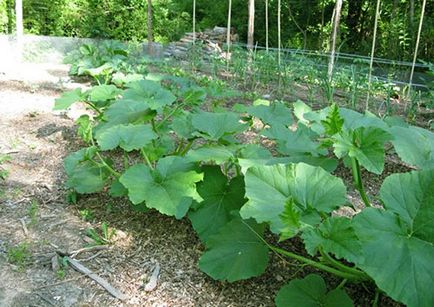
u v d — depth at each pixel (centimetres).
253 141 418
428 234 179
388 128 253
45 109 514
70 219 280
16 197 304
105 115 345
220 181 262
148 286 222
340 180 200
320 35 1451
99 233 266
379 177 361
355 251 167
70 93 383
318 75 669
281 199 194
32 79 680
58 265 234
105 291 219
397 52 1097
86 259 241
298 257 213
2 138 409
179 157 267
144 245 255
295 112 344
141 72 677
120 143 267
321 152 273
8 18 1142
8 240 254
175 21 1447
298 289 200
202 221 250
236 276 214
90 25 1266
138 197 236
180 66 846
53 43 924
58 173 344
